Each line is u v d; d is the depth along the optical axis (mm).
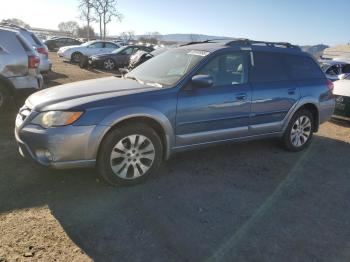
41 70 11758
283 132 5930
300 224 3854
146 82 4965
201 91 4809
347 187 4902
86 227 3531
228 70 5168
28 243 3227
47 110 4090
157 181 4633
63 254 3119
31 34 11703
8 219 3561
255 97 5316
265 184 4793
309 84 6074
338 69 13789
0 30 7121
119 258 3117
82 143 4043
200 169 5117
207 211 3980
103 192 4242
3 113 7438
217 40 5930
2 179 4367
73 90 4570
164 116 4477
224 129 5105
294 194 4559
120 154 4297
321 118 6371
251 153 5945
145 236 3445
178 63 5152
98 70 19125
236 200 4281
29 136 4102
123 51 19984
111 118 4133
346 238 3654
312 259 3277
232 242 3438
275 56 5773
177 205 4066
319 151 6410
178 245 3342
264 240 3508
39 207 3822
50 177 4508
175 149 4754
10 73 7184
